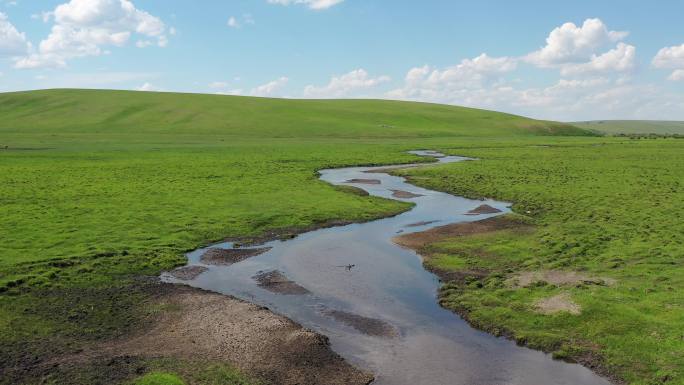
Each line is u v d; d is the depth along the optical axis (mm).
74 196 52344
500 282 28250
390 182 69125
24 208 46094
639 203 49594
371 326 23516
